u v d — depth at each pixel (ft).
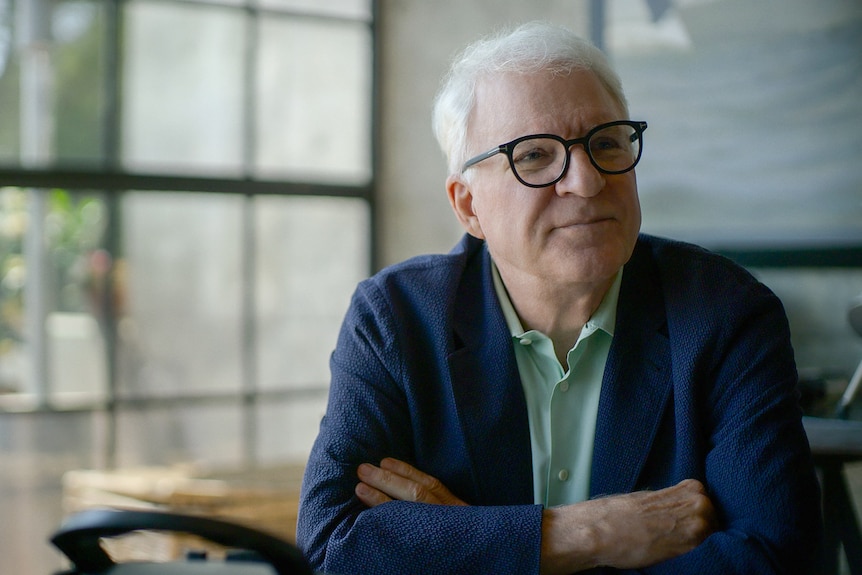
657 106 11.42
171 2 13.53
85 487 9.86
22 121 12.78
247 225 14.02
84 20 13.04
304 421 14.25
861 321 5.67
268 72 14.21
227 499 9.02
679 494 3.81
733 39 10.72
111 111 13.19
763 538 3.65
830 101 9.91
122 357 13.19
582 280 3.74
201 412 13.62
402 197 14.71
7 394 12.63
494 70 3.90
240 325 13.94
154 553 7.43
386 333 4.25
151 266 13.38
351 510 4.01
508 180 3.81
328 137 14.65
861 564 5.55
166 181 13.39
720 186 10.87
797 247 10.10
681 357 3.94
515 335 4.14
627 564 3.69
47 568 11.97
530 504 3.95
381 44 14.89
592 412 4.11
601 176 3.70
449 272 4.39
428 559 3.75
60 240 12.92
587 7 12.04
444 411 4.21
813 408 5.88
